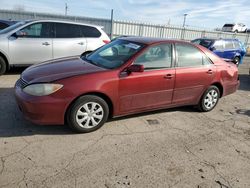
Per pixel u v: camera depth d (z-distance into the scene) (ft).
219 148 12.80
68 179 9.36
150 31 71.67
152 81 14.28
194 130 14.71
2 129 12.66
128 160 10.94
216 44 40.29
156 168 10.55
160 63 14.76
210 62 17.21
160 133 13.87
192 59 16.29
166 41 15.30
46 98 11.65
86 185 9.13
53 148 11.34
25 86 12.18
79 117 12.59
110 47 16.10
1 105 15.67
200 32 80.89
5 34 22.71
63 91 11.85
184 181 9.90
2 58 22.71
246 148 13.08
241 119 17.26
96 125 13.19
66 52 25.21
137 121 15.08
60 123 12.29
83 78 12.33
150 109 15.05
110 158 10.97
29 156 10.57
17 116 14.23
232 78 18.75
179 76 15.42
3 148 10.99
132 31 68.49
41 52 23.99
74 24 25.73
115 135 13.11
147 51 14.29
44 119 11.91
